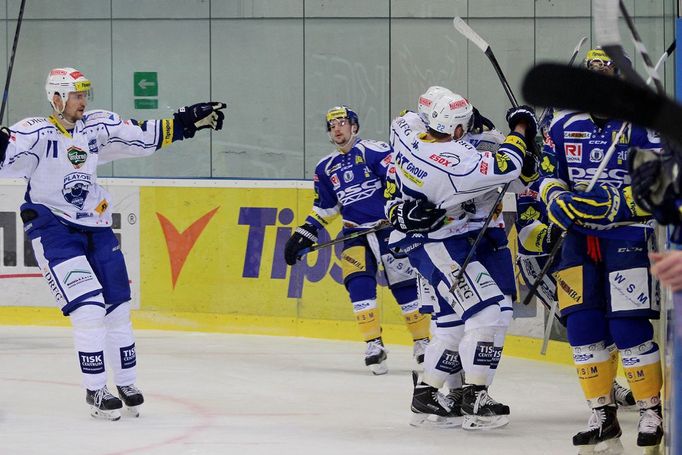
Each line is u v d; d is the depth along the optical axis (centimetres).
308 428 1392
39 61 2617
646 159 691
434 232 1329
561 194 1130
